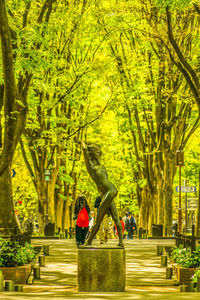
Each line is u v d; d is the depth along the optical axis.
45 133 31.12
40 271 15.11
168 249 20.66
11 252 13.79
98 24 31.42
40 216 33.81
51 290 11.63
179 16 25.09
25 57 22.42
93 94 35.97
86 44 34.03
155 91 32.28
